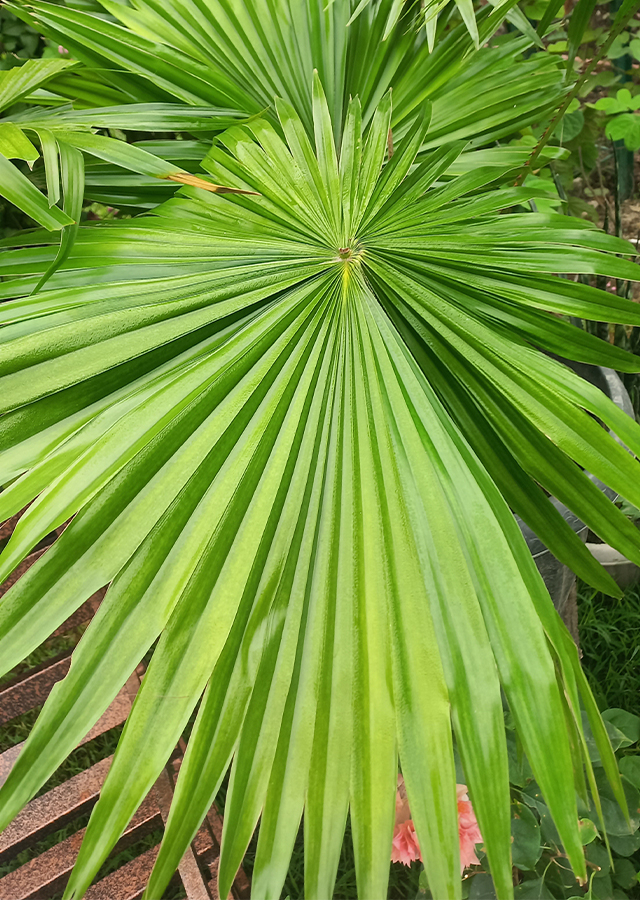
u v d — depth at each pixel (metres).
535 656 0.50
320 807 0.46
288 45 0.90
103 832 0.43
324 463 0.56
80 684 0.45
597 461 0.59
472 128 0.96
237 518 0.52
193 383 0.56
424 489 0.56
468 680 0.49
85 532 0.48
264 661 0.49
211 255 0.65
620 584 1.46
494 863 0.44
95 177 0.82
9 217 1.37
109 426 0.52
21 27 1.35
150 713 0.46
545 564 0.92
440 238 0.74
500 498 0.57
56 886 0.87
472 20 0.61
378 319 0.66
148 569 0.48
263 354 0.60
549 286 0.68
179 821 0.44
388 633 0.50
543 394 0.63
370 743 0.47
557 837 1.00
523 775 1.02
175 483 0.51
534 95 0.94
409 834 0.87
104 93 0.89
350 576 0.52
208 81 0.84
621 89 1.56
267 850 0.45
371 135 0.71
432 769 0.46
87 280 0.58
